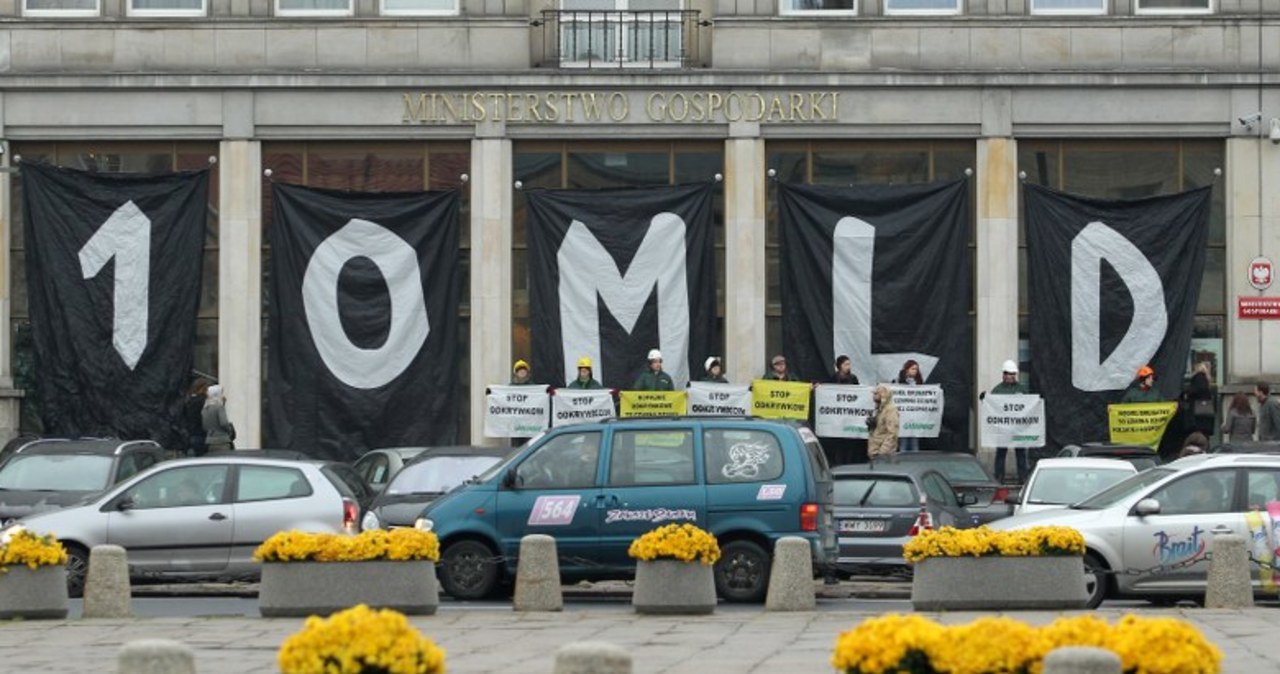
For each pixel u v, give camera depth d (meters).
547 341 50.53
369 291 50.78
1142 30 51.56
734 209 51.31
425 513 33.09
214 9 51.91
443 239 50.84
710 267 50.62
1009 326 51.25
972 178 51.56
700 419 32.88
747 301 51.19
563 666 16.98
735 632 26.89
